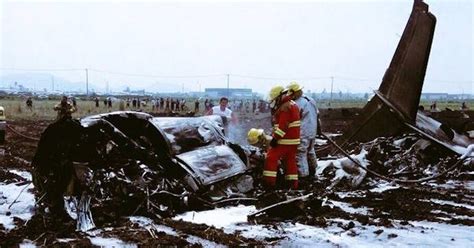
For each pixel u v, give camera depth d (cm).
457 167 1125
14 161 1220
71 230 601
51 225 611
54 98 7400
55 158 647
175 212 700
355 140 1349
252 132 884
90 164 677
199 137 821
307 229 632
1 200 765
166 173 747
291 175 867
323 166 1036
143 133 770
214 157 793
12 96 7700
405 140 1259
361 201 816
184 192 724
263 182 855
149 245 546
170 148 760
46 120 3089
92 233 594
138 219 656
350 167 1000
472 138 1374
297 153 982
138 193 680
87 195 645
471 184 1014
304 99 994
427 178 1027
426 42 1255
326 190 902
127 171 709
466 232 629
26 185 877
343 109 3644
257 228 635
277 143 842
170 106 4675
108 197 671
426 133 1241
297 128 861
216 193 772
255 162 889
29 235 580
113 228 614
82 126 655
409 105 1268
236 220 674
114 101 6081
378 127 1316
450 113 2428
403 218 704
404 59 1305
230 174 789
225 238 580
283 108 852
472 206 802
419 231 631
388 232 622
